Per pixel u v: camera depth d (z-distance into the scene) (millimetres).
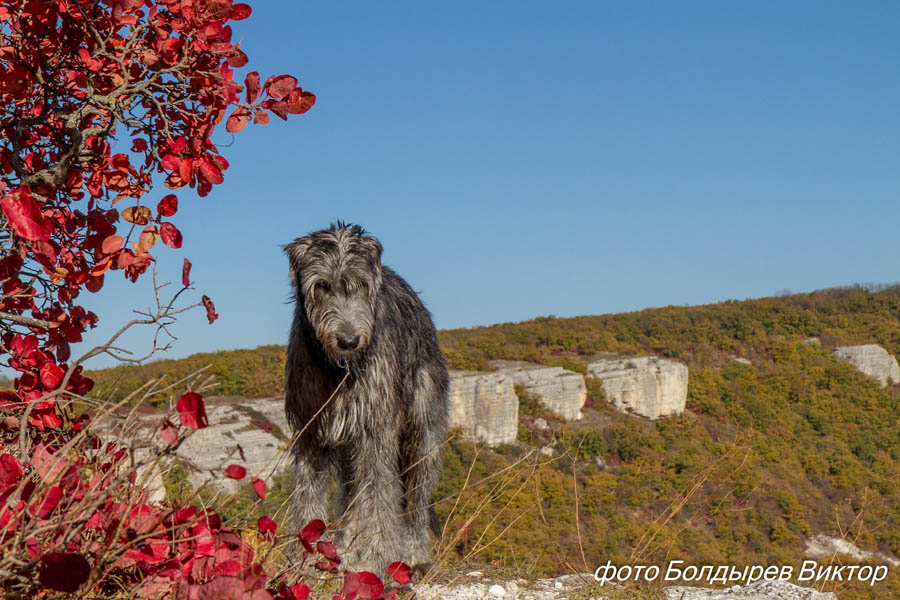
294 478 4570
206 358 36969
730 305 100688
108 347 2434
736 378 79500
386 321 4762
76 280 2934
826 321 95938
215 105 2711
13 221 2232
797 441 63062
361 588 2328
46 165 3168
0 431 2785
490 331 88000
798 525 28375
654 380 68438
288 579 2410
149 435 2025
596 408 66062
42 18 2680
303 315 4598
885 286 102375
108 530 2029
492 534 4559
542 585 4711
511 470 4707
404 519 5129
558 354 82562
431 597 4238
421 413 5316
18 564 1831
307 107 2730
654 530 5020
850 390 76625
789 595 4668
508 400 55750
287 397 4797
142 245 2740
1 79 2666
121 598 2037
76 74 2988
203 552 2199
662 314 97062
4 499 2086
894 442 60500
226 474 2037
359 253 4523
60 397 2725
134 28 2756
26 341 2922
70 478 2104
